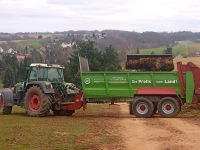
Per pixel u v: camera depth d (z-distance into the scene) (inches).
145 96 796.6
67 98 825.5
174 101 783.7
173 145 445.1
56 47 4320.9
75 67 1964.8
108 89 812.6
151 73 799.1
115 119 743.1
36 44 5374.0
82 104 819.4
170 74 795.4
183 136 514.3
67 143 447.2
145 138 496.7
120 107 1163.9
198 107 890.1
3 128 570.6
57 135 505.4
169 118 765.9
